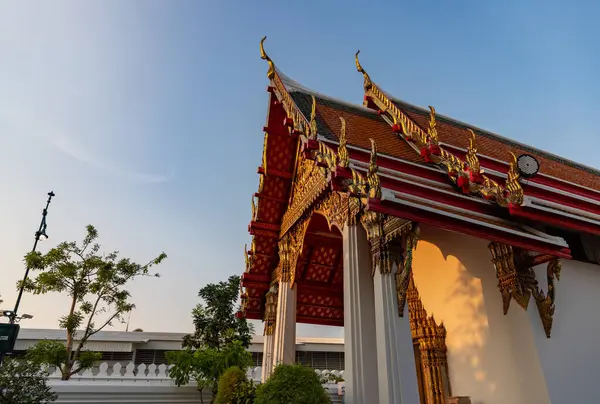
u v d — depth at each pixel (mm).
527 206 5531
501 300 6367
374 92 9180
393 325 5082
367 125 7922
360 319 5609
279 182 9938
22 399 6168
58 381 8406
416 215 4680
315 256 10203
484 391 6477
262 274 10719
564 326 6109
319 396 5199
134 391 8492
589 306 6574
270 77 8555
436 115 10672
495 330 6395
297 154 9469
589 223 6051
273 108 9258
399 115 7906
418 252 8367
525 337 5879
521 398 5809
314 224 8453
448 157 6363
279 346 8297
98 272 12930
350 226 6270
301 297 10719
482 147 9453
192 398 8781
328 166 5523
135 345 19312
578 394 5691
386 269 5438
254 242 10430
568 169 11297
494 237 4992
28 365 6605
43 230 10367
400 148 7199
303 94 8078
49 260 12320
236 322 19578
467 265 7113
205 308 19828
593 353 6172
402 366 4832
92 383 8531
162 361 19422
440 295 7672
